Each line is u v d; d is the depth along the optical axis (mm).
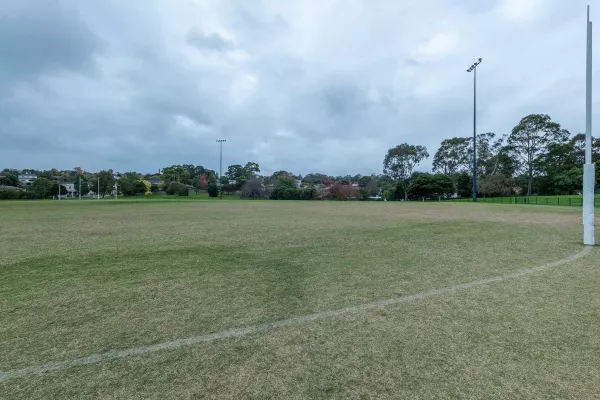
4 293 3854
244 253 6207
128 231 9633
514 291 3807
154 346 2523
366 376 2088
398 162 60875
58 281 4359
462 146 57812
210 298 3646
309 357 2334
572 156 45938
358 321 2973
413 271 4797
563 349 2416
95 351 2451
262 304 3443
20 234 8984
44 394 1934
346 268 5004
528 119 46688
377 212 18125
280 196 59469
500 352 2381
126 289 4000
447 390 1937
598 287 3945
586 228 6895
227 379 2066
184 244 7242
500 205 24281
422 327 2828
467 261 5441
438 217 14164
